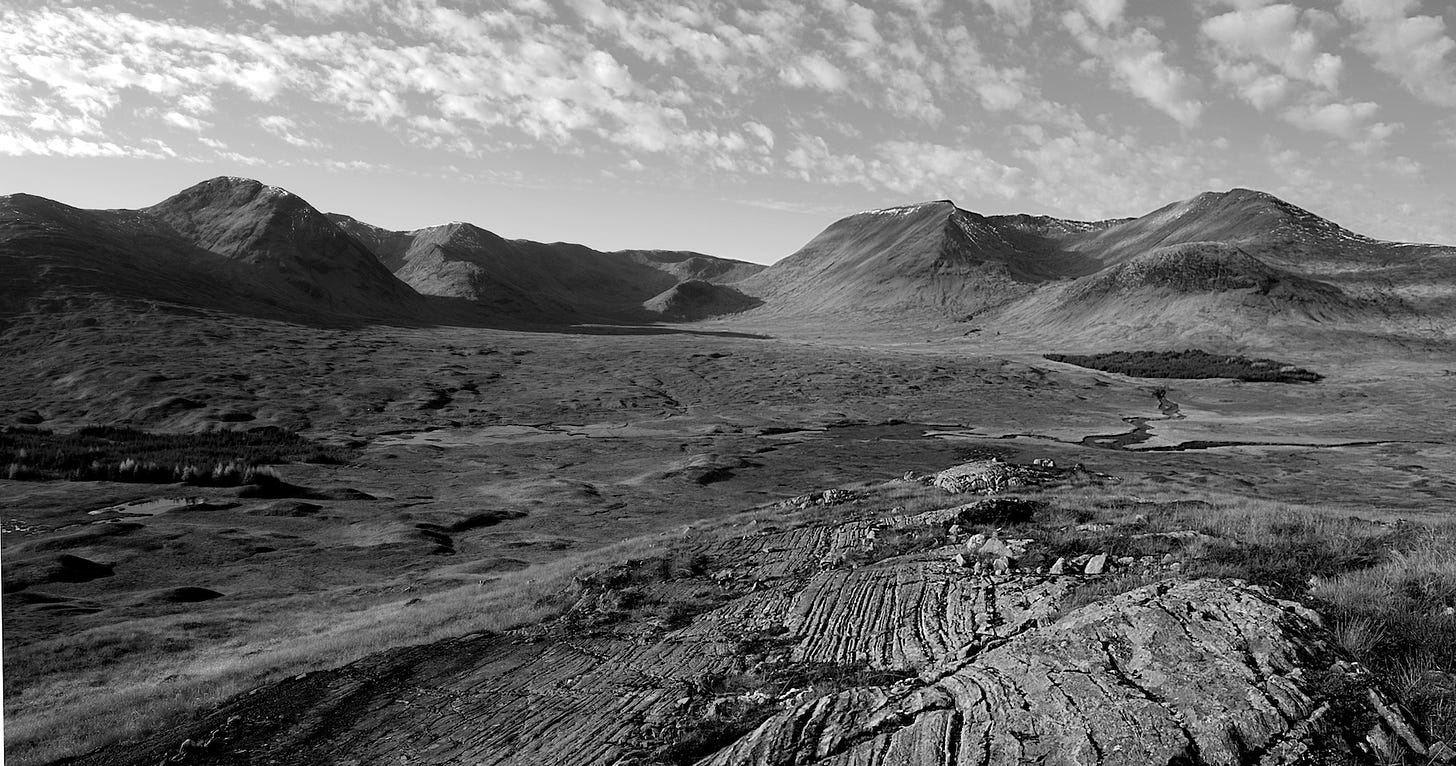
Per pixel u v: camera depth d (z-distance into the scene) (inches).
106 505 2464.3
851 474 3186.5
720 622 700.0
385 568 1786.4
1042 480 1481.3
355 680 649.0
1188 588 420.8
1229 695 323.6
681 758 421.1
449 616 902.4
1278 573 537.3
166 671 960.3
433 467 3415.4
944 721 351.3
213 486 2790.4
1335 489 2659.9
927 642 553.0
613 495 2780.5
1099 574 625.0
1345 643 368.2
